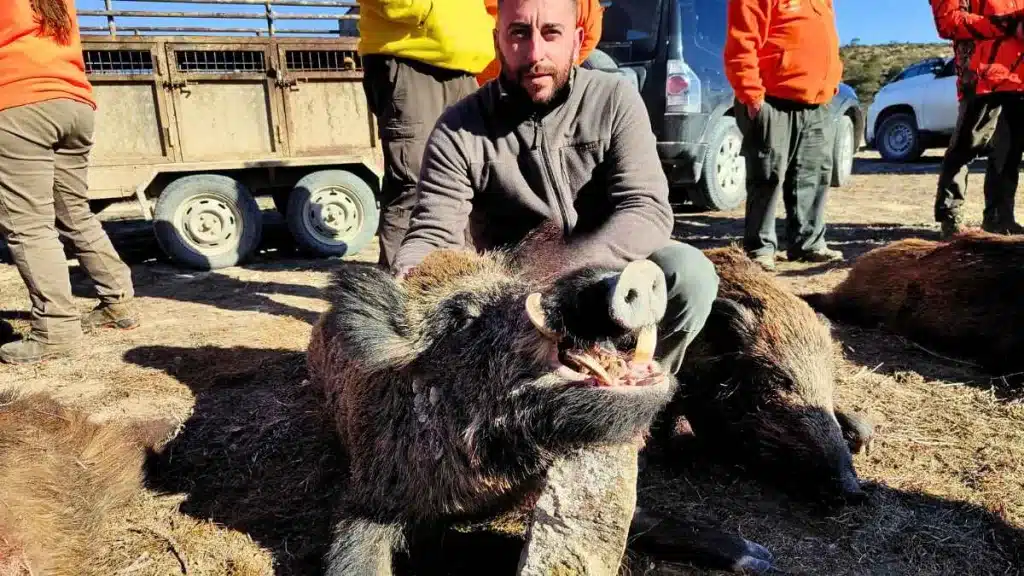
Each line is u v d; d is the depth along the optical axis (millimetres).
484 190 2650
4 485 2361
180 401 3713
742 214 9234
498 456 1972
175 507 2748
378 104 4238
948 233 6523
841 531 2586
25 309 5344
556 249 2367
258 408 3598
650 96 7543
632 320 1560
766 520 2672
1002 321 3982
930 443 3154
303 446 3188
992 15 5719
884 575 2332
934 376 3963
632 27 7641
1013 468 2918
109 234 7215
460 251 2279
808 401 2924
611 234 2412
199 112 6711
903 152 15117
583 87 2559
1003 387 3789
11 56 3855
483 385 1941
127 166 6445
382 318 1999
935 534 2521
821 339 3135
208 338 4699
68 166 4438
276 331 4863
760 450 2994
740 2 5148
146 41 6387
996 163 6176
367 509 2250
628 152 2541
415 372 2092
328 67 7359
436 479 2094
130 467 2887
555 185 2576
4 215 4078
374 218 7508
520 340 1835
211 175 6781
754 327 3078
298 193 7113
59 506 2500
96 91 6312
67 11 4082
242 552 2436
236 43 6707
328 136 7301
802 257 6277
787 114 5547
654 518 2529
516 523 2559
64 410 3119
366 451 2316
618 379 1710
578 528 1880
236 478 2951
